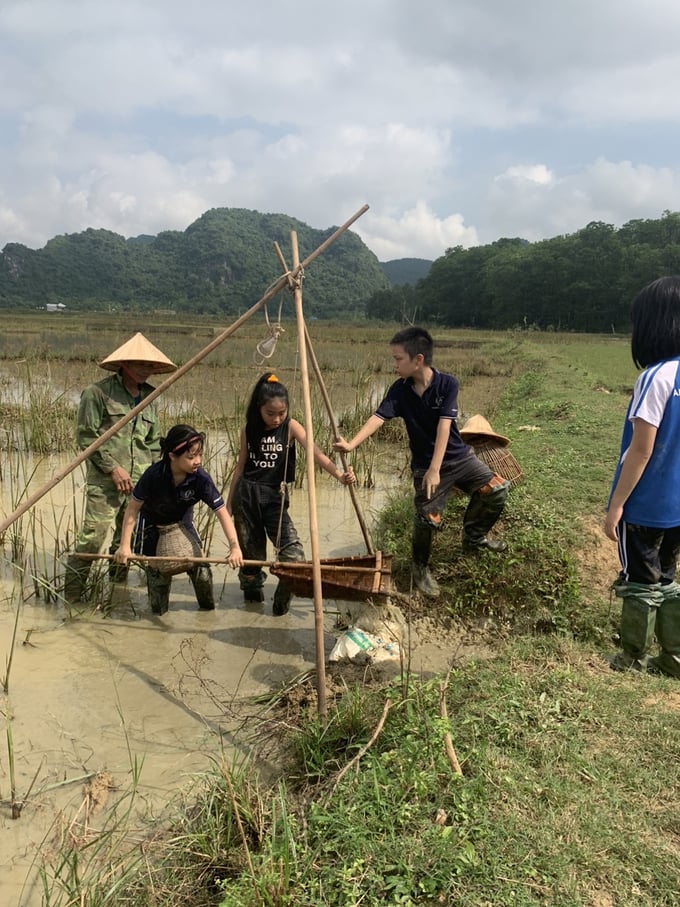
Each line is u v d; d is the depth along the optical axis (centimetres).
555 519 548
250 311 425
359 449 944
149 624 486
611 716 313
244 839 247
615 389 1525
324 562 442
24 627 471
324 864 241
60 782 319
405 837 245
